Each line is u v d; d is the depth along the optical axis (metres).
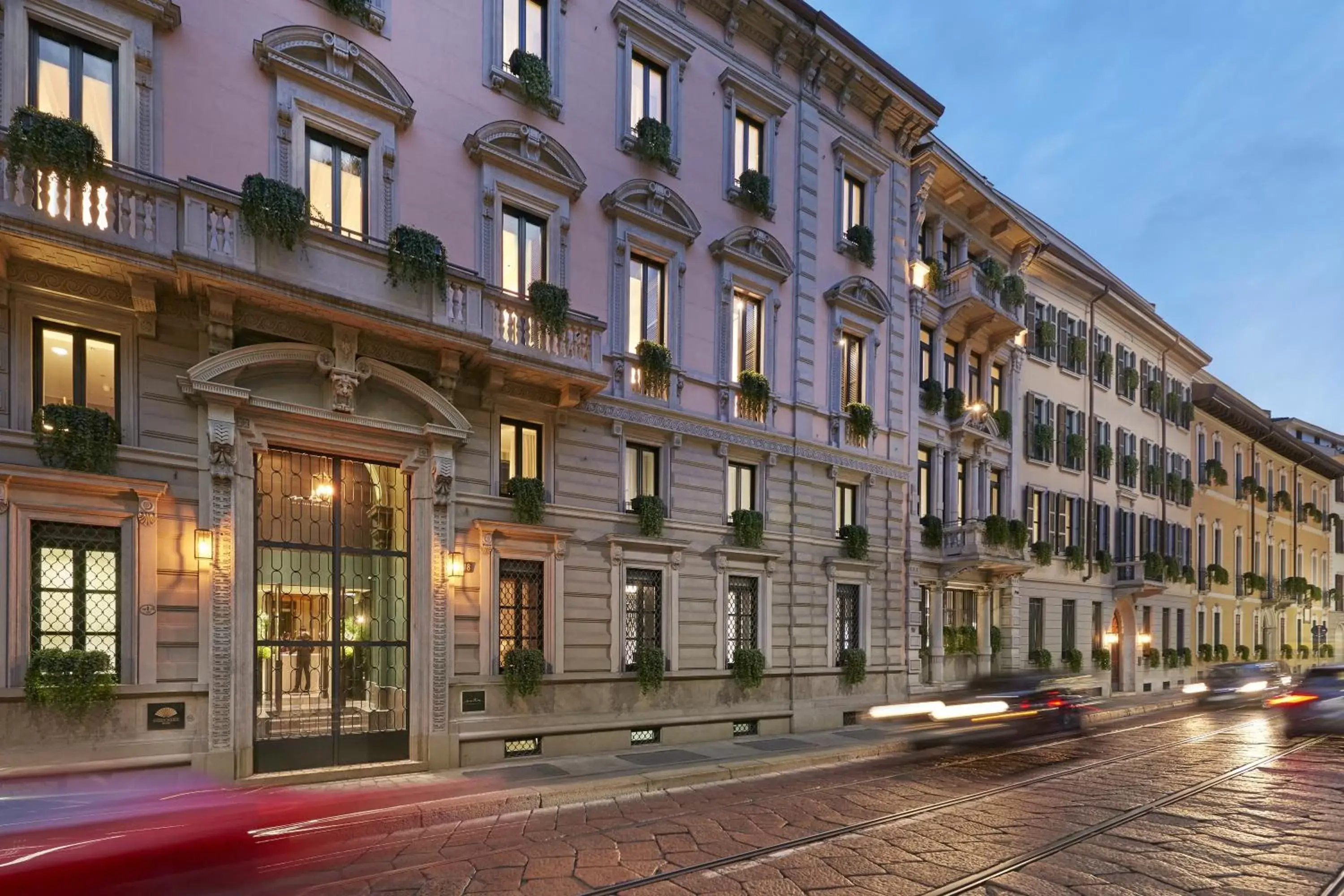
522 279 13.83
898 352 20.56
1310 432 54.81
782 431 17.56
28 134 8.52
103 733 9.40
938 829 8.62
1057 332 28.14
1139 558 31.11
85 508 9.45
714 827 8.84
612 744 13.86
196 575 10.22
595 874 7.12
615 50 15.25
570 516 13.91
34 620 9.22
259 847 7.48
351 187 12.00
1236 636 38.94
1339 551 51.41
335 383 11.20
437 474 12.16
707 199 16.59
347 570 11.84
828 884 6.78
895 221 20.77
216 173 10.66
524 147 13.73
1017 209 27.00
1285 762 13.11
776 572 17.06
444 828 8.91
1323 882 6.86
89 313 9.73
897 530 20.00
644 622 14.95
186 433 10.30
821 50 18.28
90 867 6.14
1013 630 23.59
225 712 10.16
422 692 11.91
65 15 9.61
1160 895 6.54
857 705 18.20
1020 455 25.56
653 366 14.99
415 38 12.68
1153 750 14.54
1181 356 36.19
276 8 11.36
